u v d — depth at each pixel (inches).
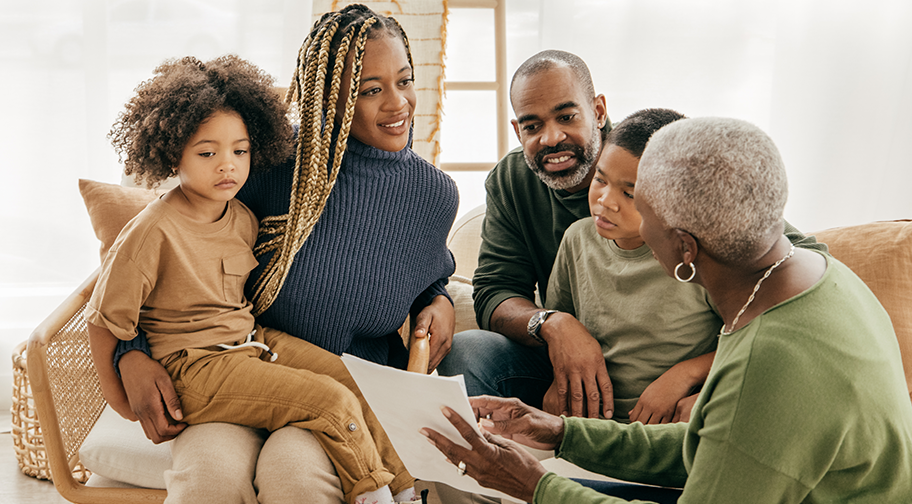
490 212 67.6
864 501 32.6
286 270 51.8
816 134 99.9
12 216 97.3
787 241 34.6
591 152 60.4
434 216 58.6
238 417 47.2
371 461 47.1
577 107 59.1
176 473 44.6
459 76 103.0
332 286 53.6
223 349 49.3
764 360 31.1
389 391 39.8
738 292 34.3
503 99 98.0
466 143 105.5
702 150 32.0
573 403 52.2
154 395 46.2
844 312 32.0
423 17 89.0
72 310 57.2
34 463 78.7
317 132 51.1
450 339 58.9
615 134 49.8
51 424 52.2
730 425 31.6
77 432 61.9
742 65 99.4
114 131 51.5
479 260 67.4
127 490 53.1
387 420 42.6
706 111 100.3
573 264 57.9
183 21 97.0
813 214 102.2
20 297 98.7
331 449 46.4
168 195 49.0
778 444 30.5
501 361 58.1
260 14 97.4
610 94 100.1
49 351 55.5
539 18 99.3
